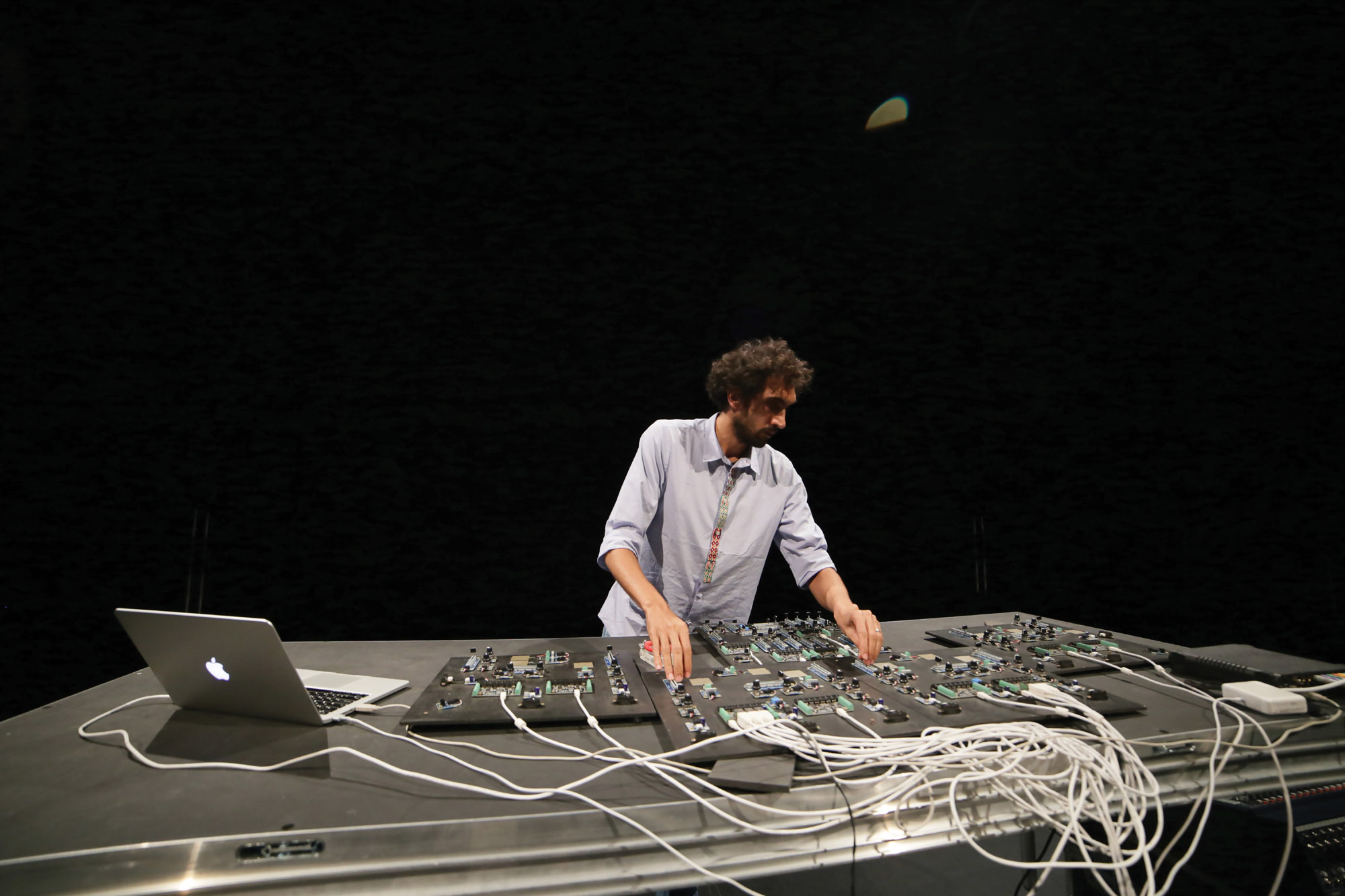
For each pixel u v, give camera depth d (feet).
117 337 8.24
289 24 8.59
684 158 9.27
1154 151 9.98
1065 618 9.73
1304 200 10.13
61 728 3.00
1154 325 10.03
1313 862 3.42
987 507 9.70
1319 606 10.02
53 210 8.14
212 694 3.09
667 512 5.79
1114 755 2.61
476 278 8.93
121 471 8.23
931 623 5.28
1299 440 10.16
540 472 8.96
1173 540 9.93
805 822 2.25
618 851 2.12
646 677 3.55
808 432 9.45
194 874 1.95
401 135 8.80
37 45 8.08
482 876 2.03
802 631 4.62
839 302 9.50
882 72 9.55
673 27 9.27
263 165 8.54
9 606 7.91
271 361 8.57
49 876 1.88
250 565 8.47
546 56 9.04
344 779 2.44
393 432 8.77
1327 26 9.92
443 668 3.79
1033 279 9.86
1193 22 9.87
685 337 9.20
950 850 4.29
